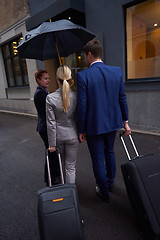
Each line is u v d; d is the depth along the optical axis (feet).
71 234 4.01
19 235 5.41
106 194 6.39
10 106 31.37
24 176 8.98
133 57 14.33
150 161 4.86
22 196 7.34
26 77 26.81
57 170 7.68
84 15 16.57
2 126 20.45
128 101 14.69
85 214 6.00
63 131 5.82
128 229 5.31
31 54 7.75
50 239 3.96
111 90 5.58
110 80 5.53
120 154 10.50
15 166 10.19
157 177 4.67
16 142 14.56
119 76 5.76
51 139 5.75
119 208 6.21
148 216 4.39
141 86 13.66
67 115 5.72
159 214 4.39
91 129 5.66
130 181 4.81
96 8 14.93
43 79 6.59
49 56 8.54
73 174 6.33
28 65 23.59
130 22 13.87
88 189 7.43
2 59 30.68
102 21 14.84
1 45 29.68
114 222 5.61
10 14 24.61
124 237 5.05
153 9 12.75
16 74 28.89
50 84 22.70
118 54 14.48
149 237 4.78
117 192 7.09
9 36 26.25
